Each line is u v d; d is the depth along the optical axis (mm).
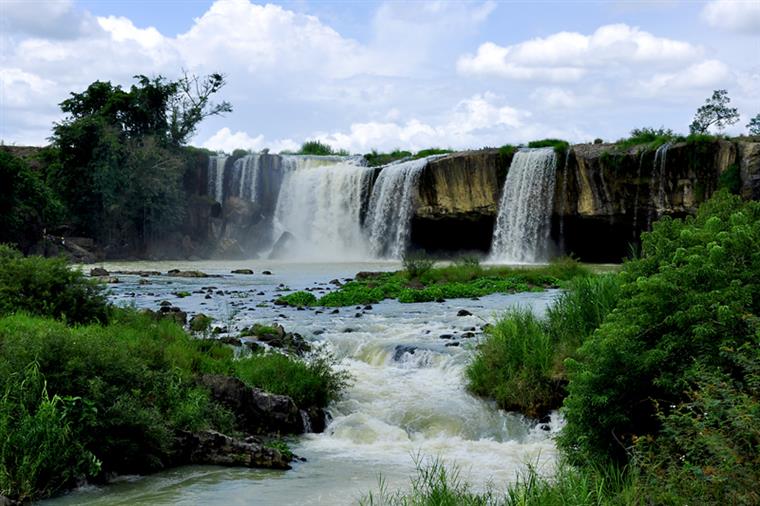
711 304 9367
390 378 17203
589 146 53281
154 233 66625
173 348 15180
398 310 26375
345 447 13492
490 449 13273
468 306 27047
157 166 66500
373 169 64000
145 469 11688
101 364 12227
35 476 10469
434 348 18453
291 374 15375
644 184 49562
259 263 58375
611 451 9914
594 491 8516
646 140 51938
